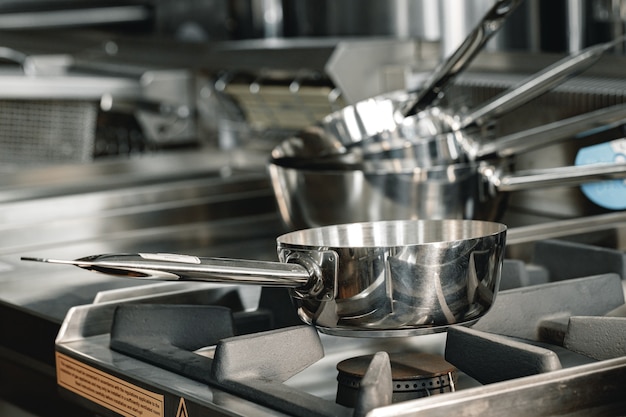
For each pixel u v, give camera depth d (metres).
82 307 1.06
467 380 0.89
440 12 1.74
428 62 1.88
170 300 1.09
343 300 0.85
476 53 1.18
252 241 1.61
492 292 0.88
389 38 1.96
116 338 1.00
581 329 0.88
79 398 1.00
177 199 1.84
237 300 1.13
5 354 1.19
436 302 0.84
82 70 2.53
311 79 1.98
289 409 0.77
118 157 2.55
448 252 0.84
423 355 0.90
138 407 0.90
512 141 1.25
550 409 0.75
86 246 1.60
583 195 1.45
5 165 2.48
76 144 2.53
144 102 2.42
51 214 1.73
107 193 1.78
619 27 1.54
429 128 1.21
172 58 2.38
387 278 0.84
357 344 1.01
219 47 2.22
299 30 2.26
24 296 1.21
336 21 2.16
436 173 1.20
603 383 0.77
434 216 1.21
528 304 0.96
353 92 1.86
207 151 2.27
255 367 0.85
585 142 1.41
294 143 1.26
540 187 1.22
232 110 2.26
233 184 1.89
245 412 0.78
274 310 1.10
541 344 0.96
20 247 1.60
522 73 1.63
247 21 2.41
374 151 1.21
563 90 1.47
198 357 0.92
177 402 0.84
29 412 1.15
